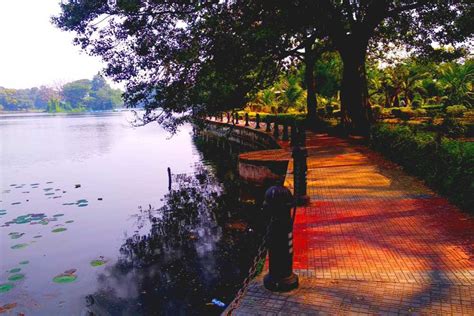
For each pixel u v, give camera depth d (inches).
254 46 575.5
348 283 153.5
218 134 1485.0
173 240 375.6
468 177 243.1
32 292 273.9
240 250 337.4
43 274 304.0
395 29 818.2
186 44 574.6
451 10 676.7
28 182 717.9
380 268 165.9
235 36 558.3
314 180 346.6
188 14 565.3
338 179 345.7
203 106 589.9
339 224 226.4
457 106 1072.8
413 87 1612.9
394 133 439.5
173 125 607.5
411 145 364.5
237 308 138.9
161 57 569.0
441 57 815.7
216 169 814.5
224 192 581.3
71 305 254.4
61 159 1038.4
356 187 313.1
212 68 583.2
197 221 437.4
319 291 148.1
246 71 614.5
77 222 450.6
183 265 312.5
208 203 519.2
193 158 1007.6
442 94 1572.3
